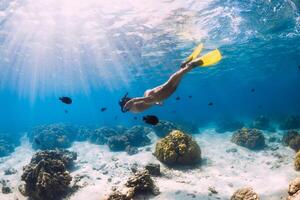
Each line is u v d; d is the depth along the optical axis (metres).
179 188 11.91
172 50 29.14
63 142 24.03
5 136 30.59
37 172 12.38
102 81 54.50
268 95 160.00
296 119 25.73
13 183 14.87
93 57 32.75
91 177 14.44
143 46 27.59
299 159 13.56
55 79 50.00
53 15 20.78
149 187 11.35
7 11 20.22
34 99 111.06
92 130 27.84
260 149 18.58
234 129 27.41
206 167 15.00
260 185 12.28
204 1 17.77
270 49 31.72
